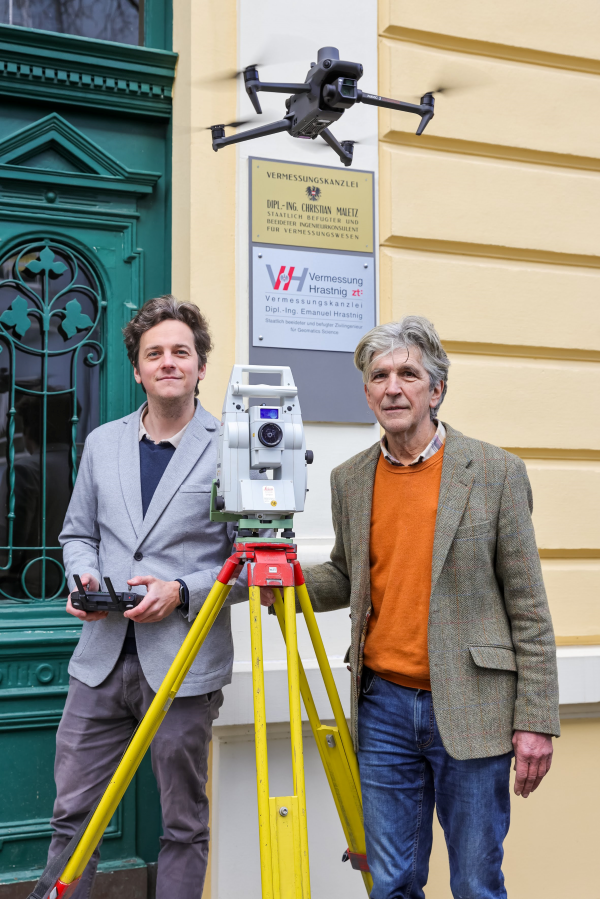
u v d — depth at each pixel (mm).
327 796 2389
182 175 2586
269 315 2531
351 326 2619
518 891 2580
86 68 2598
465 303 2770
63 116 2645
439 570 1703
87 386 2646
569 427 2852
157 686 1850
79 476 2104
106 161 2660
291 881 1525
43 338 2604
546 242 2873
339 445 2586
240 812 2320
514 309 2826
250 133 1961
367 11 2699
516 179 2863
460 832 1690
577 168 2961
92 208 2666
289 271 2564
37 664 2479
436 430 1864
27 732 2451
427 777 1798
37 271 2605
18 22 2617
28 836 2404
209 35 2543
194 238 2486
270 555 1682
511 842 2594
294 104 1951
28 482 2561
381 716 1788
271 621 2416
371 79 2693
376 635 1802
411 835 1770
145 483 2006
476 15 2820
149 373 1961
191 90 2518
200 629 1688
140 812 2482
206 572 1884
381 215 2705
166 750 1868
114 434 2084
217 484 1787
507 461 1779
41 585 2547
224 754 2324
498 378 2797
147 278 2727
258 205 2547
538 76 2902
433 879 2494
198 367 2064
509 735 1690
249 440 1701
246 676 2305
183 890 1893
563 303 2885
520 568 1720
